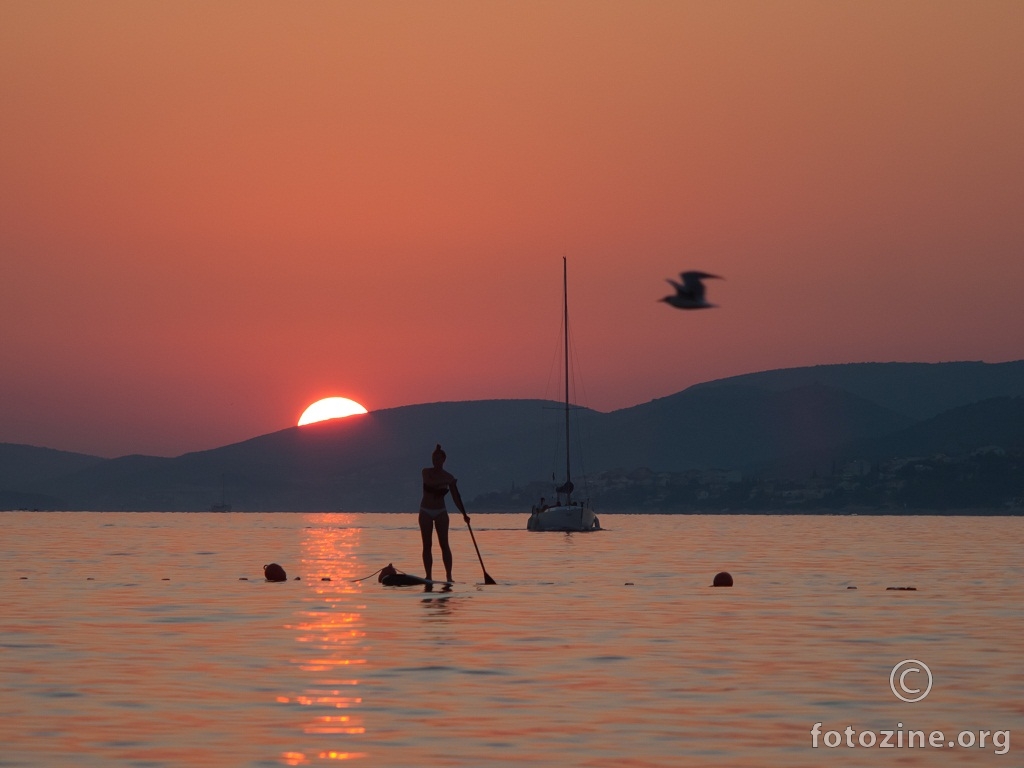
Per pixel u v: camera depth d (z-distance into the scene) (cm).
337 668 3691
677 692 3334
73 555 10619
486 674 3597
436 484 6781
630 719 2997
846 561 10000
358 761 2588
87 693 3281
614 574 7931
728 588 6669
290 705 3141
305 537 18162
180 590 6412
